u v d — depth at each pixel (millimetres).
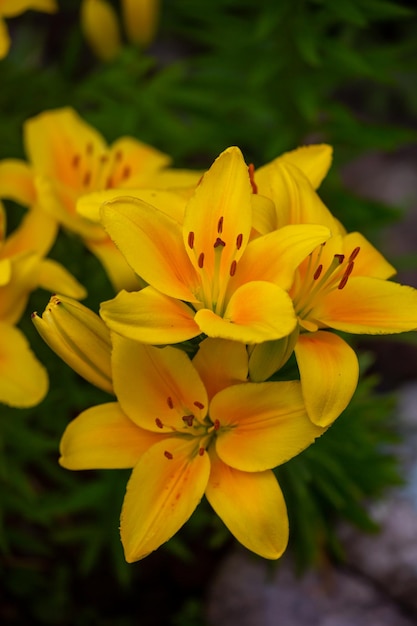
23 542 1106
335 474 1004
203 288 811
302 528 1037
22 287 923
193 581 1181
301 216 837
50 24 1776
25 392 908
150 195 840
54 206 931
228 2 1184
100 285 1062
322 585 1132
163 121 1254
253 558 1148
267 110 1210
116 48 1240
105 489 1017
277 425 815
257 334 761
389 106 1734
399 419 1212
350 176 1616
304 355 801
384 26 1761
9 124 1175
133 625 1170
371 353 1403
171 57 1753
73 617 1172
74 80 1696
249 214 802
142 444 840
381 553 1127
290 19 1151
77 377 1086
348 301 830
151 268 794
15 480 1046
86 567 1069
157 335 778
